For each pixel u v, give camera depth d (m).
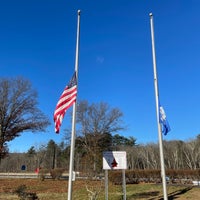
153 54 14.66
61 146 90.19
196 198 17.64
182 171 34.78
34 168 104.38
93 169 32.91
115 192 23.38
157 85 14.15
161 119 13.41
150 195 20.19
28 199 19.88
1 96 42.47
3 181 43.66
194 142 79.00
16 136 43.56
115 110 69.75
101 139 61.72
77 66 13.76
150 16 15.23
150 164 83.56
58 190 29.22
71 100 12.97
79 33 14.26
